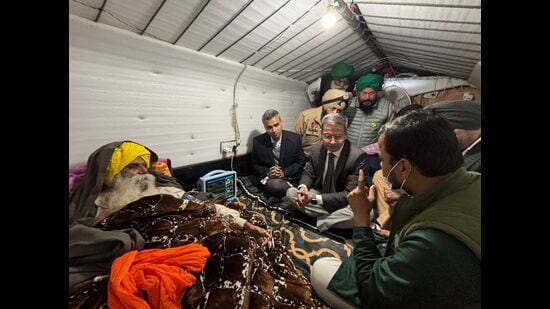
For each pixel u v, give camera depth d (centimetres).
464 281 39
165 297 60
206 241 83
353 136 238
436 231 44
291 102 281
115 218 94
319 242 122
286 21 141
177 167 166
